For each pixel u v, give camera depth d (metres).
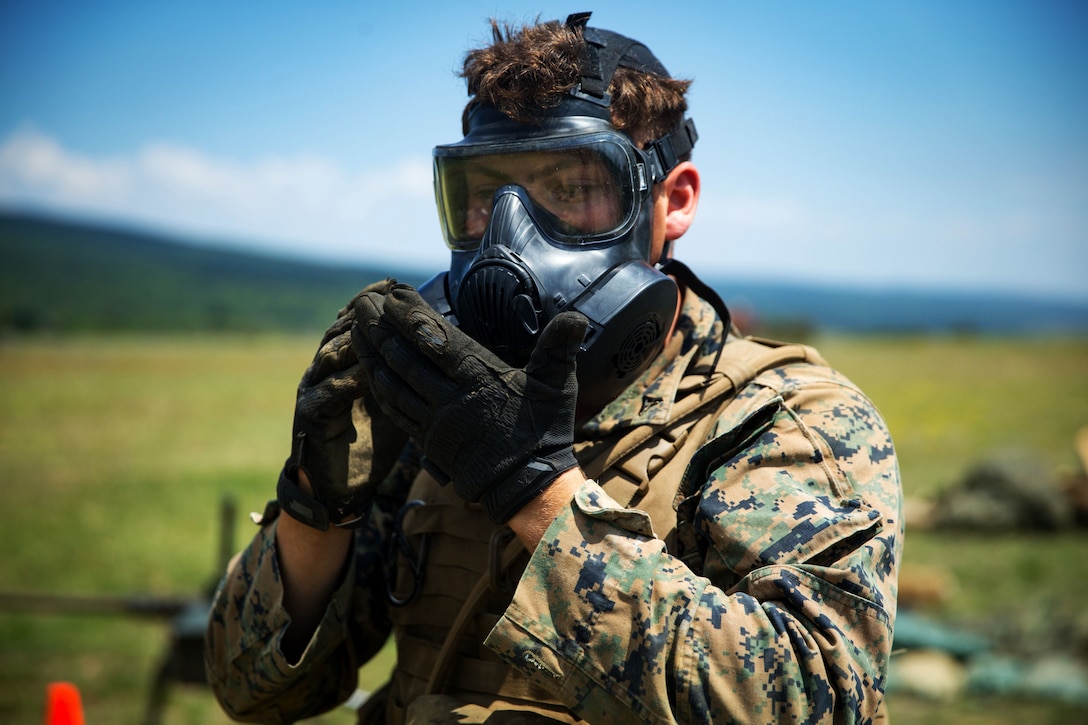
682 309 1.46
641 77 1.46
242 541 8.05
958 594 6.43
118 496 9.92
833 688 1.06
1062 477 9.44
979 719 4.33
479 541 1.36
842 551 1.13
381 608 1.52
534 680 1.09
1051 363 32.91
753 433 1.24
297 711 1.49
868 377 27.17
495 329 1.30
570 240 1.35
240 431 15.46
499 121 1.41
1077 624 5.35
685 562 1.25
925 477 11.71
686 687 1.05
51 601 4.46
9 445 13.52
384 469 1.33
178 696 4.55
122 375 25.88
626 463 1.30
